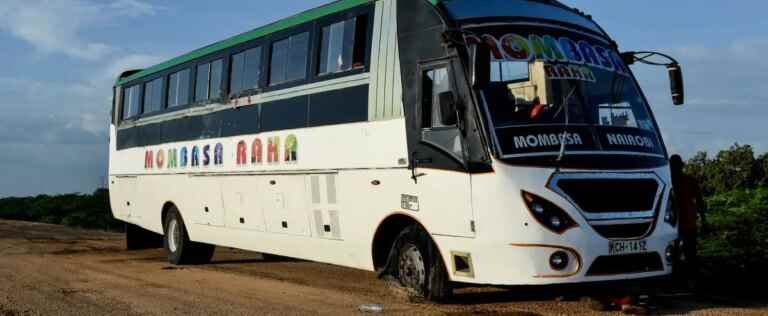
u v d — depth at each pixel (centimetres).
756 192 1288
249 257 1683
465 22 895
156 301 1002
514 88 869
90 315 898
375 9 1016
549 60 894
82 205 3684
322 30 1116
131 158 1748
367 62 1017
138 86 1744
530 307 890
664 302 917
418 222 922
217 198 1382
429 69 913
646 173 871
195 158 1455
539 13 949
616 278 828
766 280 1066
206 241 1435
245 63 1310
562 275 805
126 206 1777
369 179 1000
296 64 1170
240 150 1307
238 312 907
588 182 828
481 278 843
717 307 894
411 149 928
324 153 1088
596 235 816
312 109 1120
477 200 838
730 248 1148
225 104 1359
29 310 935
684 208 1004
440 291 908
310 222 1130
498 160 822
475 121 844
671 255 877
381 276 997
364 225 1013
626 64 988
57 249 1864
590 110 882
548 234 805
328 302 973
